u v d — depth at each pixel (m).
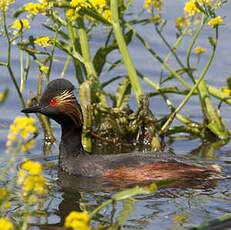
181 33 15.78
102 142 13.94
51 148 12.96
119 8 15.27
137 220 8.07
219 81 16.84
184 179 10.36
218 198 9.29
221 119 14.90
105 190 9.77
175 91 15.41
